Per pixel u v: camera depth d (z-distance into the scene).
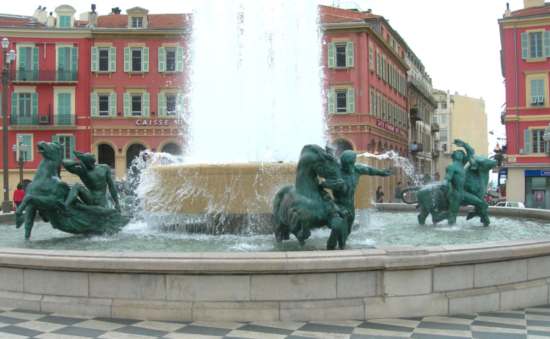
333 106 45.34
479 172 11.91
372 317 6.14
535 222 12.92
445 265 6.39
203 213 10.03
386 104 52.75
